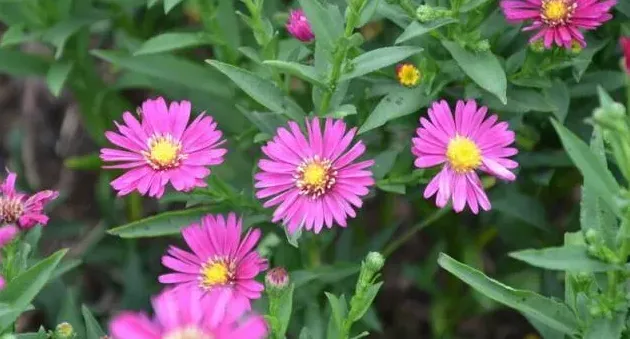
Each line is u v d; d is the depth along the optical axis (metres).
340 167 0.42
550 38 0.43
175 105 0.43
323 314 0.49
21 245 0.42
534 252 0.38
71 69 0.57
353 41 0.42
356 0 0.42
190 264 0.42
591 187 0.38
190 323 0.35
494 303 0.57
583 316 0.40
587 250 0.38
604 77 0.49
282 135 0.42
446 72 0.46
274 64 0.43
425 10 0.43
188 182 0.42
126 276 0.56
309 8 0.43
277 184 0.42
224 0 0.51
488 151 0.42
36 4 0.54
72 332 0.42
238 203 0.46
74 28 0.55
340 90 0.44
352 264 0.49
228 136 0.55
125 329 0.35
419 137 0.43
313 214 0.41
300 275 0.47
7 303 0.39
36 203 0.42
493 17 0.47
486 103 0.46
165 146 0.42
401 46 0.45
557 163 0.50
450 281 0.57
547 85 0.46
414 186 0.48
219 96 0.54
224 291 0.38
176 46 0.50
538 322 0.43
